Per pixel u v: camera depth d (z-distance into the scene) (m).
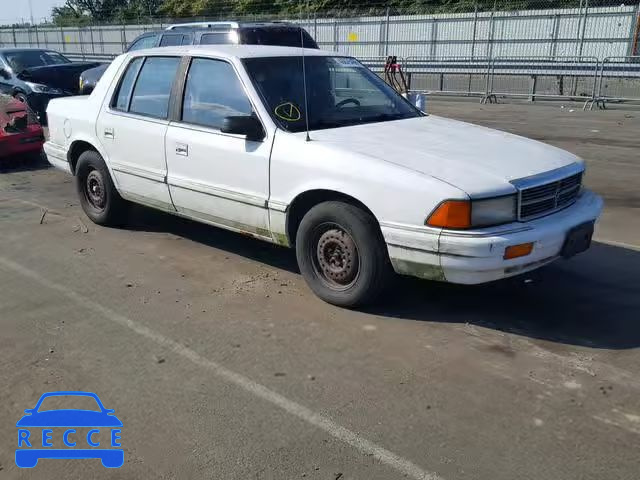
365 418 3.15
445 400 3.30
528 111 15.75
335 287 4.41
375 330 4.10
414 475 2.74
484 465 2.79
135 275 5.09
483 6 24.50
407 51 23.41
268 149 4.54
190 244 5.86
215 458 2.87
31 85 13.61
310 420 3.14
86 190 6.45
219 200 4.95
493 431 3.03
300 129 4.64
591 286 4.78
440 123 5.13
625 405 3.24
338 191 4.14
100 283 4.92
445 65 20.09
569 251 4.07
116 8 38.06
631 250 5.59
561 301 4.51
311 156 4.29
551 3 22.53
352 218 4.12
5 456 2.91
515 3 23.33
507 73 18.59
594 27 19.48
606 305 4.44
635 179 8.23
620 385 3.42
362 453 2.88
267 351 3.84
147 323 4.22
